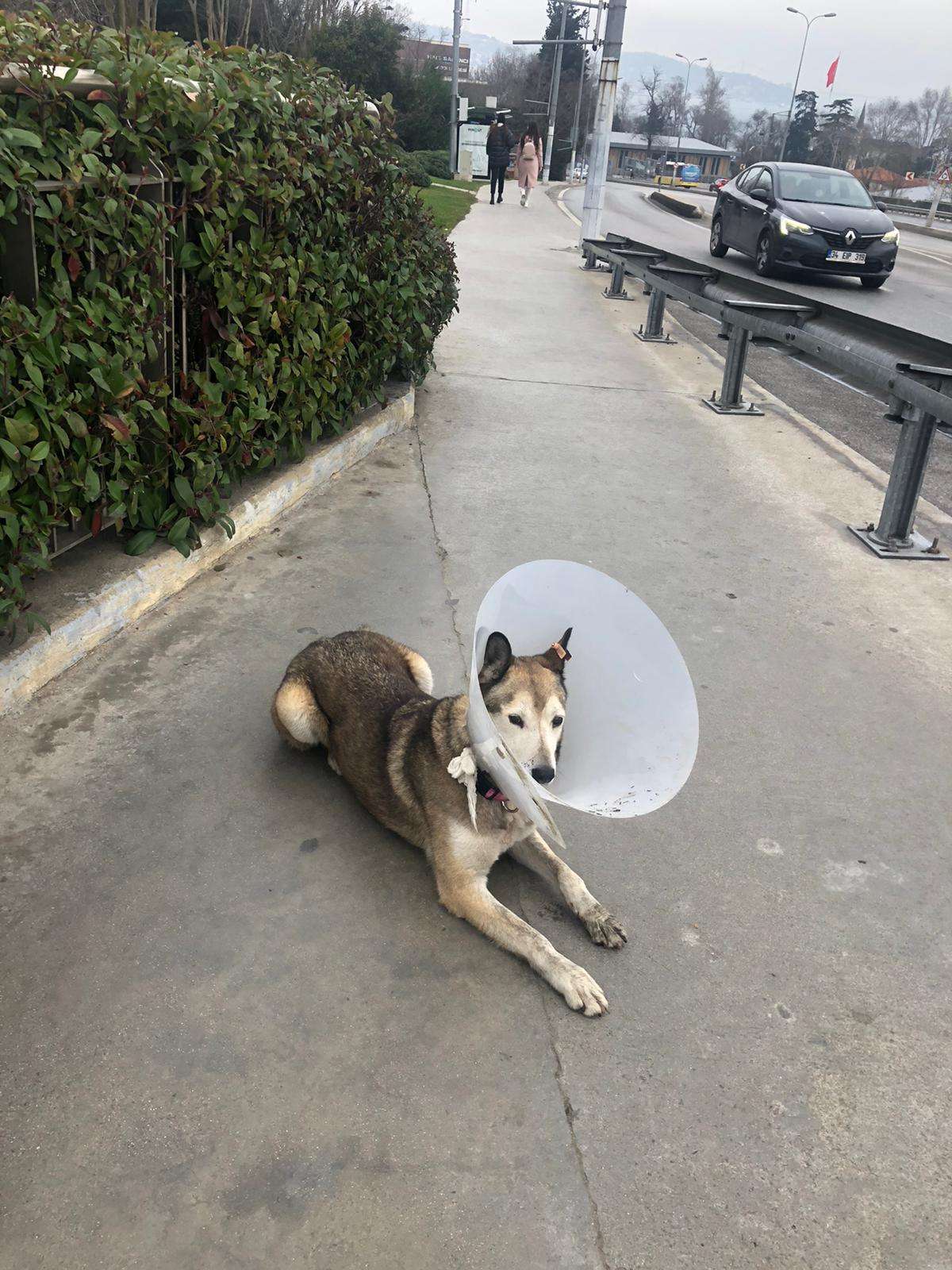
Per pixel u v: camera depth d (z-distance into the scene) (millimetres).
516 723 2102
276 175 3863
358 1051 1943
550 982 2143
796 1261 1629
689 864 2598
